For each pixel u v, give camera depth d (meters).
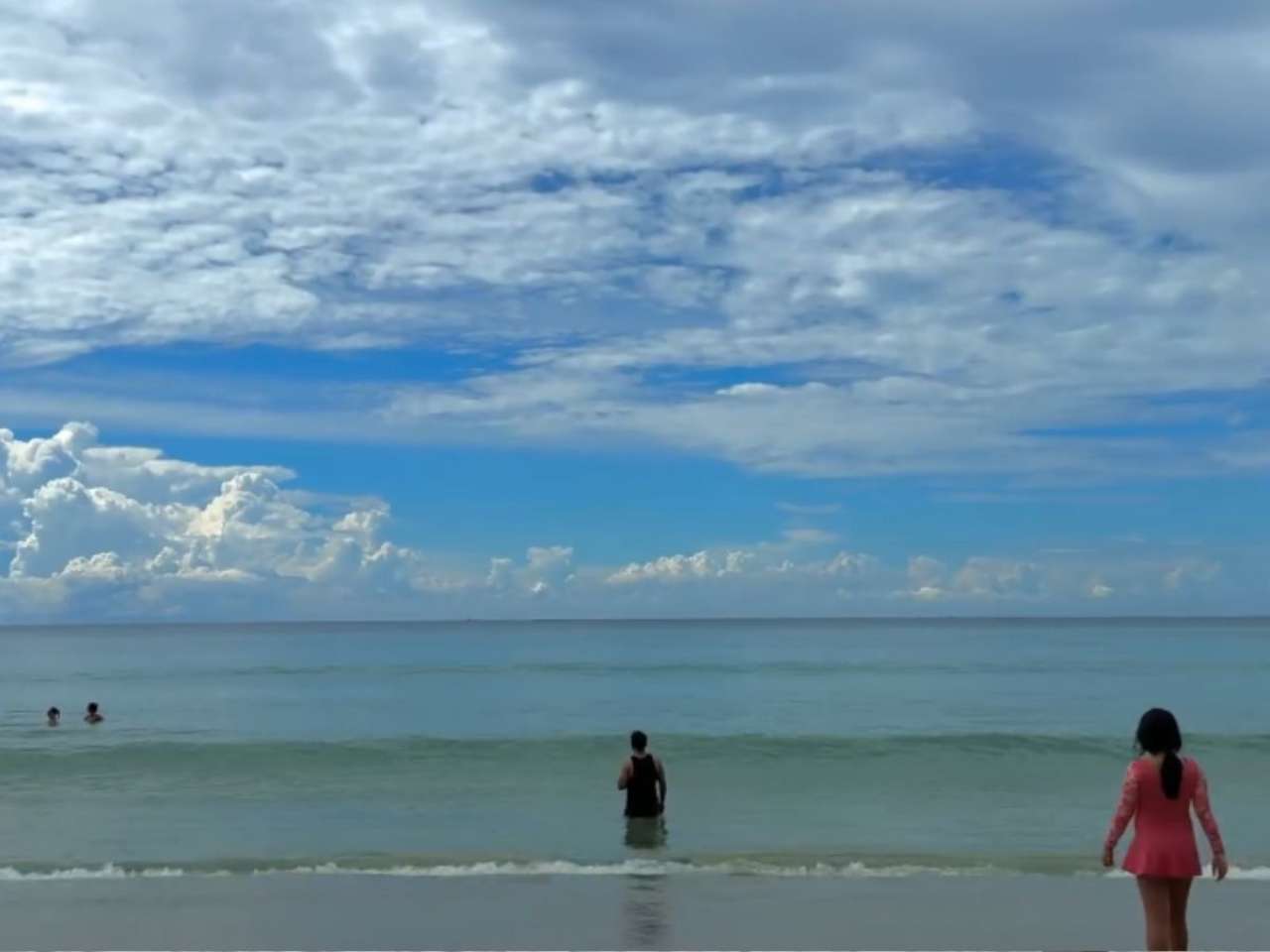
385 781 23.28
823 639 165.00
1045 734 31.89
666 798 21.39
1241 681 62.59
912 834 17.89
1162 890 8.52
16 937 11.17
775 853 15.88
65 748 28.75
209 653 122.00
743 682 63.91
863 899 12.76
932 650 115.25
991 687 58.69
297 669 81.31
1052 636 174.88
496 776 23.81
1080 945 10.80
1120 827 8.66
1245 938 10.95
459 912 12.19
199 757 25.95
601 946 10.77
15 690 60.09
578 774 24.12
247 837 17.70
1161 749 8.66
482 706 48.28
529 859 15.53
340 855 16.06
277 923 11.71
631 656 101.44
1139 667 77.44
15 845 17.14
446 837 17.64
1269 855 15.95
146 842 17.31
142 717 43.41
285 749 26.75
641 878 14.03
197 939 11.07
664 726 38.66
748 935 11.17
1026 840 17.33
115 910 12.33
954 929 11.40
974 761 25.38
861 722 40.09
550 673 73.69
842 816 19.50
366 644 156.38
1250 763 24.83
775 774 24.02
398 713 45.00
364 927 11.54
